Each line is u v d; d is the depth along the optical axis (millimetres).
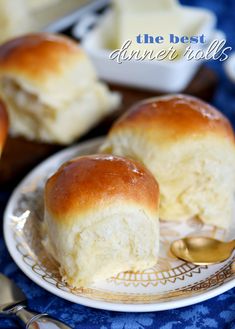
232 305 372
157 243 384
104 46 593
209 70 579
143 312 368
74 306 374
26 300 370
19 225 408
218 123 414
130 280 376
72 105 505
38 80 479
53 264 383
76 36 621
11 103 502
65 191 372
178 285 372
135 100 543
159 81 550
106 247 370
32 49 487
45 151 488
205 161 406
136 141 412
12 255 385
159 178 408
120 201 368
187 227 417
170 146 404
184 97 425
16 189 435
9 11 591
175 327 361
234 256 386
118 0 568
